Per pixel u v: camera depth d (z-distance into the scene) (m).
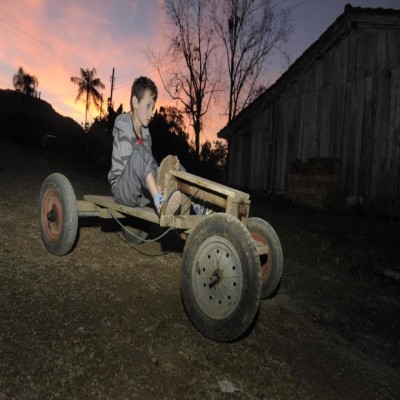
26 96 58.94
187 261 2.82
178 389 2.28
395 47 11.72
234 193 2.88
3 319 2.53
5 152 17.44
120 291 3.32
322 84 13.88
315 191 13.65
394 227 9.75
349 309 4.23
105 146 30.42
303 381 2.68
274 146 16.02
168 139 25.27
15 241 4.11
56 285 3.18
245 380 2.51
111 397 2.08
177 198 3.00
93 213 4.02
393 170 11.59
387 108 11.82
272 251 3.59
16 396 1.94
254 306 2.44
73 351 2.37
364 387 2.83
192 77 31.22
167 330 2.86
